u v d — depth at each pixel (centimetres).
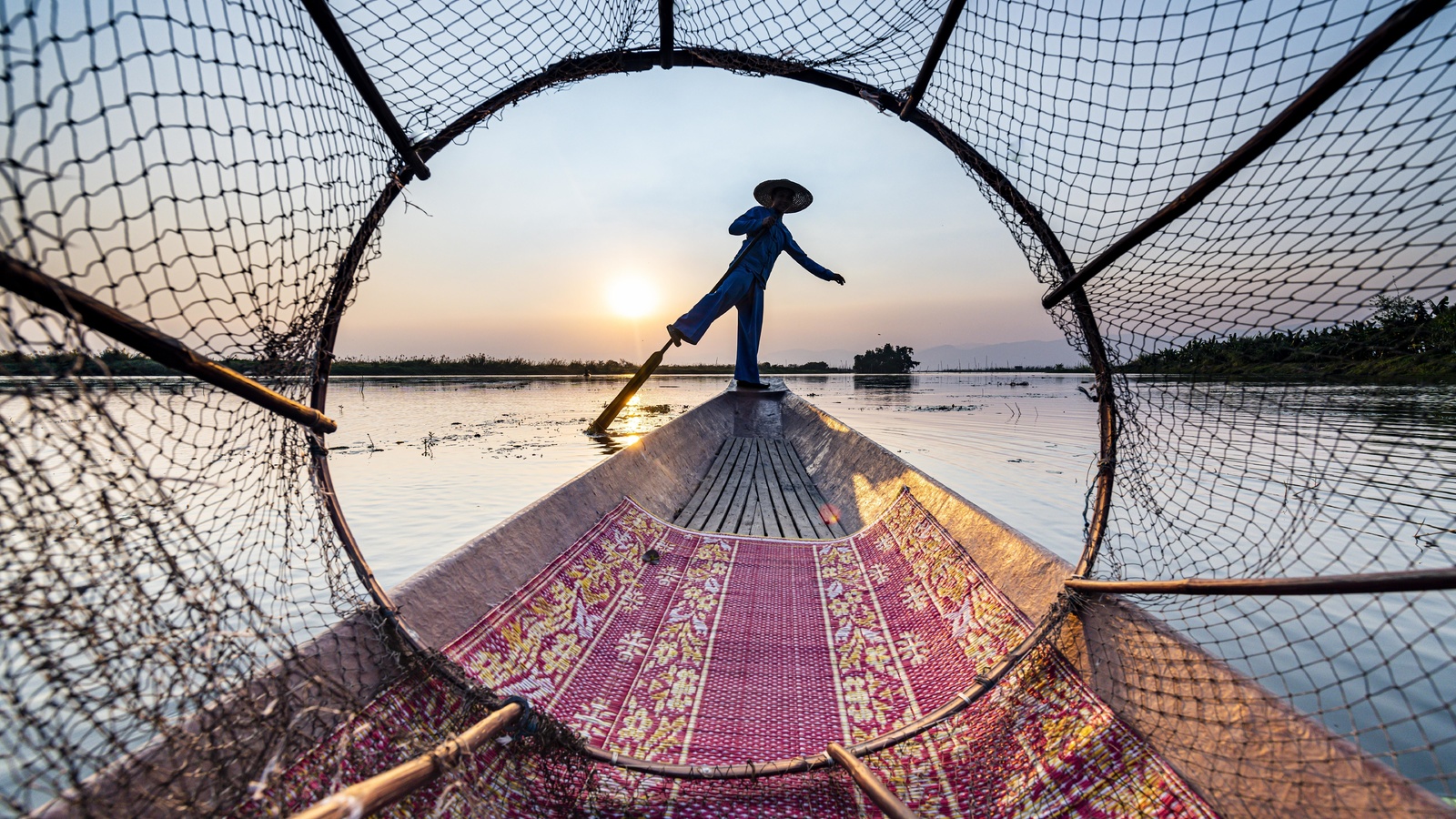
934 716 184
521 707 158
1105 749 154
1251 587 132
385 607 171
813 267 749
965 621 242
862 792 172
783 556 354
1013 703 185
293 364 154
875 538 357
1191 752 139
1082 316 205
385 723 149
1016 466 806
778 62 236
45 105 84
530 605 241
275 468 152
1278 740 126
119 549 102
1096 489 217
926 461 839
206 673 110
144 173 100
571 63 221
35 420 87
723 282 661
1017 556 238
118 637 100
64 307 86
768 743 198
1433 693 248
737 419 830
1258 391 163
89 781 92
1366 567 357
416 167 198
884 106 239
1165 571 366
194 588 113
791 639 264
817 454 642
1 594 87
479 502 643
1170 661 154
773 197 675
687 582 317
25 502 88
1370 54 110
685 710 215
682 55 234
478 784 146
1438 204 117
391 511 610
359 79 165
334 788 120
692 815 165
